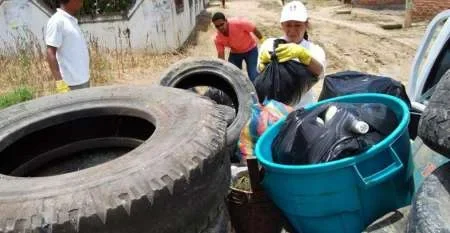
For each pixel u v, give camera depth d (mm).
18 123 2492
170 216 1788
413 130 3170
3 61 10055
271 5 24328
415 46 11938
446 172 1920
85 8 10953
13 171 2463
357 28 14953
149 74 9641
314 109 2518
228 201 2725
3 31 10812
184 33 13273
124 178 1730
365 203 2209
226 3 26625
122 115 2596
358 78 3436
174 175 1769
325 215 2246
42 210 1629
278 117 3180
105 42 11297
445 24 3391
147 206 1699
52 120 2582
